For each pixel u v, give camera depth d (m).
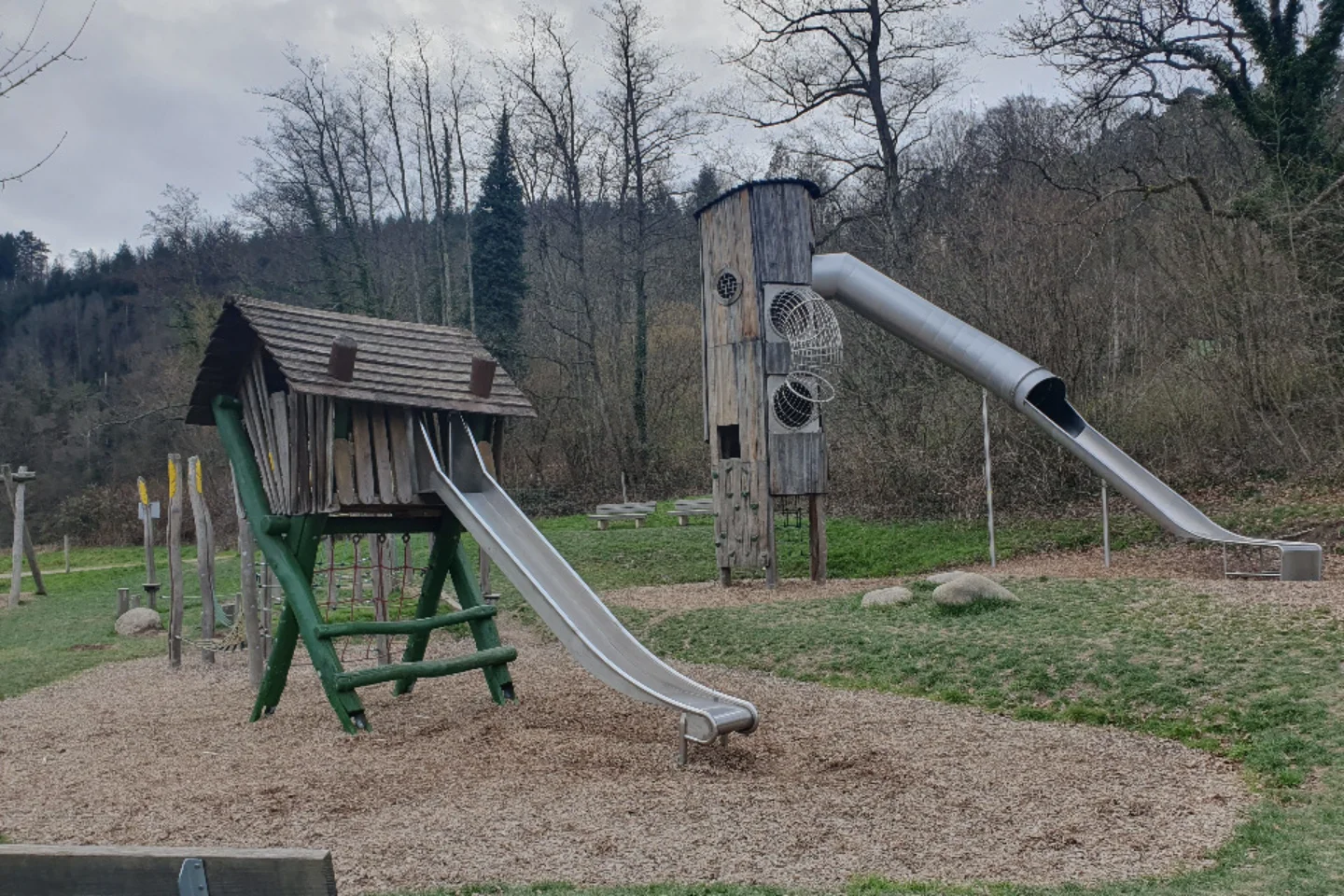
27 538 25.83
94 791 7.19
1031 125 34.81
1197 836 5.65
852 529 22.00
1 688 12.52
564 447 40.12
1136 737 7.86
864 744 7.79
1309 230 18.97
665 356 41.78
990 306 22.88
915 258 28.19
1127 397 21.62
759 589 16.45
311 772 7.32
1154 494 15.03
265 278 42.06
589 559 21.42
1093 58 22.16
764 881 4.99
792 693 9.83
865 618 12.44
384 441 9.16
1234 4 21.09
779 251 16.52
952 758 7.36
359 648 13.73
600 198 38.62
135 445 45.44
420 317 40.38
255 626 11.05
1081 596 12.15
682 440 40.19
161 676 12.59
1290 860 5.18
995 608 11.92
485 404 9.55
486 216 42.25
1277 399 19.34
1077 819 5.97
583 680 10.37
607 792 6.51
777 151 34.00
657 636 13.13
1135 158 28.38
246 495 9.41
